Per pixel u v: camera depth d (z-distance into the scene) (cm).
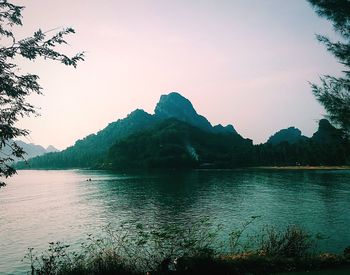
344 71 1374
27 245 4272
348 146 1356
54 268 1301
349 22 1390
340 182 11388
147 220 5622
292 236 1555
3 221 6184
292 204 6675
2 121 888
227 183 12231
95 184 14325
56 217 6425
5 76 880
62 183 16050
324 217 5162
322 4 1402
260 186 10756
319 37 1412
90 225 5422
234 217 5441
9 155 884
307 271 1289
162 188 11325
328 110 1352
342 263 1379
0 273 3105
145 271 1284
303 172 17438
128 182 14562
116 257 1318
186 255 1312
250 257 1370
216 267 1243
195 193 9394
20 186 15400
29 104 934
